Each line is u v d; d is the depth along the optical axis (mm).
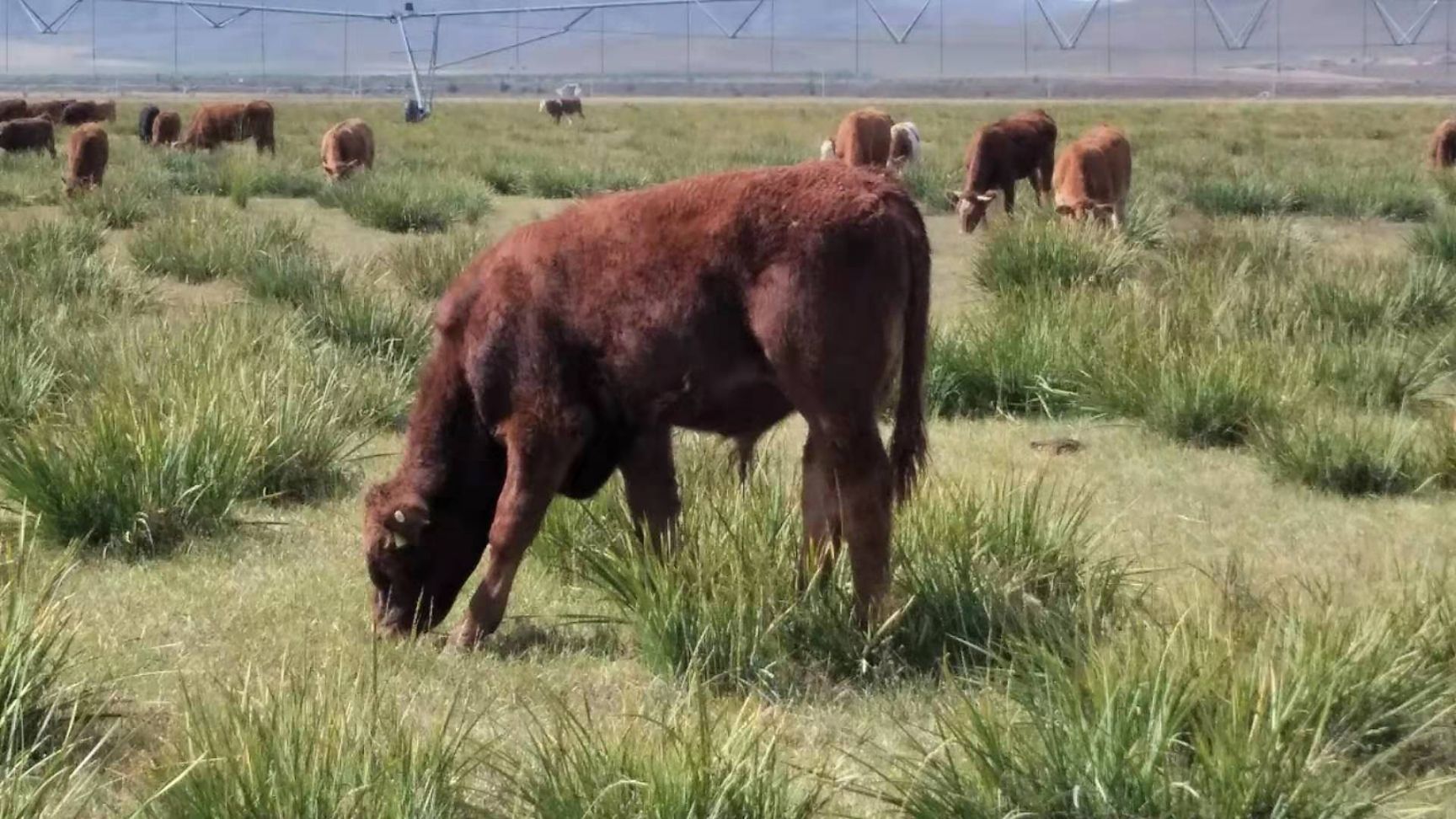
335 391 10758
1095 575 7219
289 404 9539
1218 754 5047
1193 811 5008
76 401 9750
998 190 23828
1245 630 6109
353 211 23172
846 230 6238
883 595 6527
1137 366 11680
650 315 6441
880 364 6336
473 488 7000
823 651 6555
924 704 6191
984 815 5055
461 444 6957
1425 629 6211
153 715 5945
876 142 28141
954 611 6738
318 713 5230
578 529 7910
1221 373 11078
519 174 29312
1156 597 7223
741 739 5230
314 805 4758
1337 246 20625
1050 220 17125
